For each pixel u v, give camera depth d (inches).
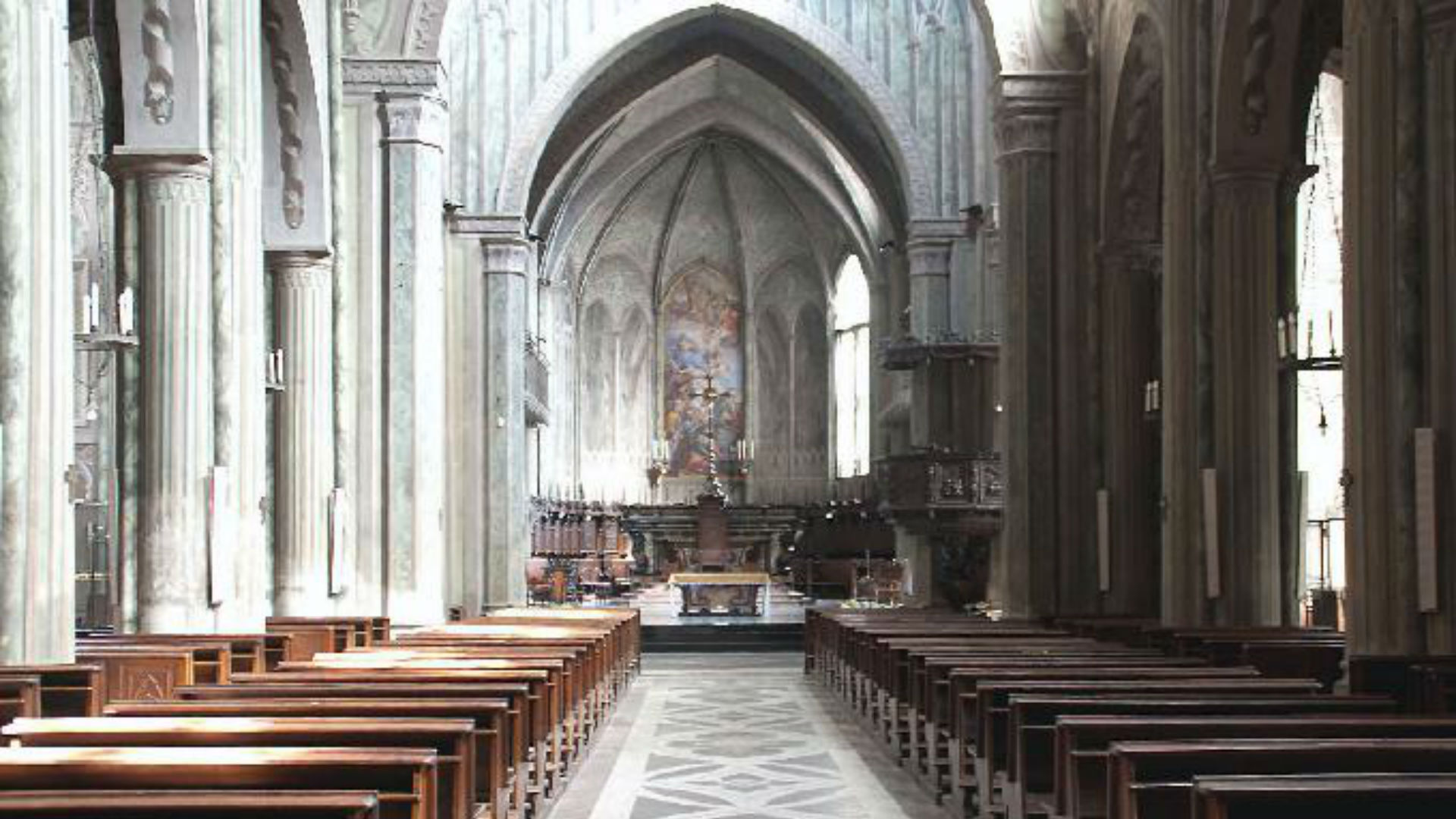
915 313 1360.7
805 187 1886.1
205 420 599.5
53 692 394.0
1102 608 880.9
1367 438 505.7
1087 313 901.2
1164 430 713.0
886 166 1498.5
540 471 1734.7
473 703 340.5
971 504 1198.3
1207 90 683.4
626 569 1861.5
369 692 372.8
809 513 1931.6
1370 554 503.2
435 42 876.6
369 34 873.5
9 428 428.5
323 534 801.6
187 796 206.4
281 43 761.6
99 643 522.0
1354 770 248.4
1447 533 484.7
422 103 874.8
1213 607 676.7
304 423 799.7
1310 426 1031.0
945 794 475.2
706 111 1701.5
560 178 1542.8
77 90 1136.8
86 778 238.8
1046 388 901.8
